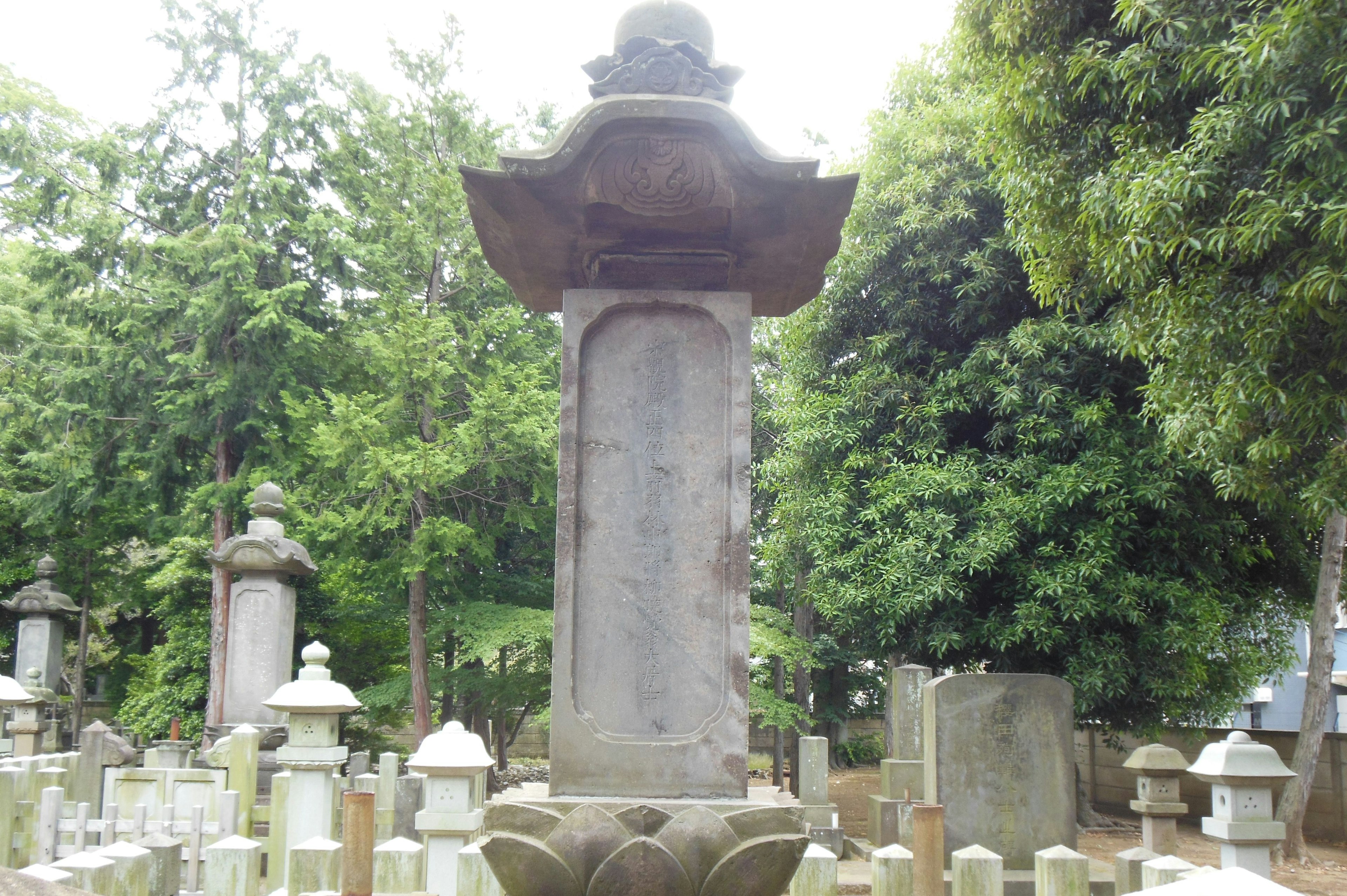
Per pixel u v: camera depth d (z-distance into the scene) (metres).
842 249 12.57
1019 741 8.77
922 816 3.74
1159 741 13.52
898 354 12.54
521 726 19.38
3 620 20.14
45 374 17.41
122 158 16.38
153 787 7.46
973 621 11.55
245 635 12.22
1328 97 6.12
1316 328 6.70
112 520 19.34
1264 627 13.12
